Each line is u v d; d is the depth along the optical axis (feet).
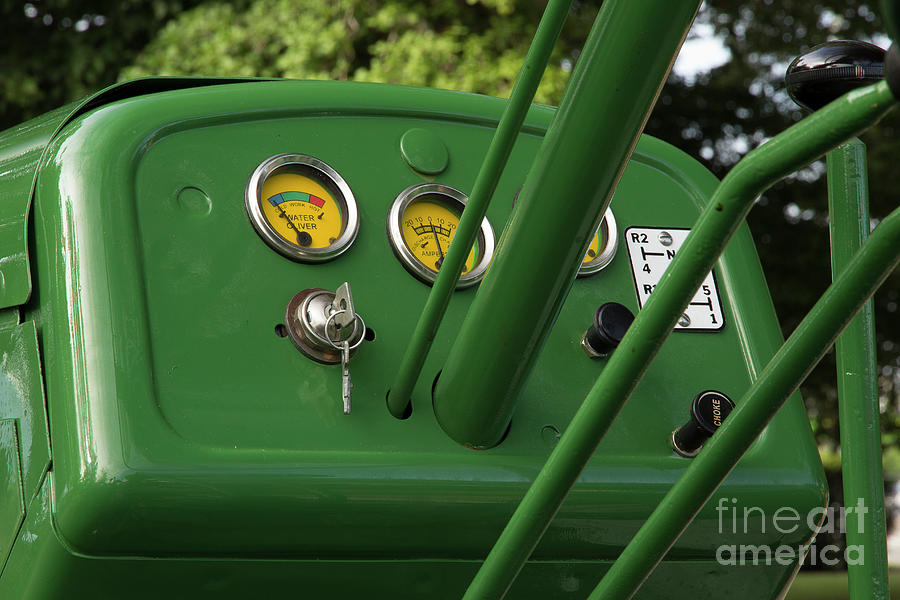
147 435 4.36
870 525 4.67
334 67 22.71
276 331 4.80
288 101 5.32
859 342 4.78
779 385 3.44
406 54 21.90
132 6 25.26
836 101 2.86
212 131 5.10
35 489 4.54
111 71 25.31
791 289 27.30
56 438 4.46
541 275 4.20
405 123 5.59
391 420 4.81
